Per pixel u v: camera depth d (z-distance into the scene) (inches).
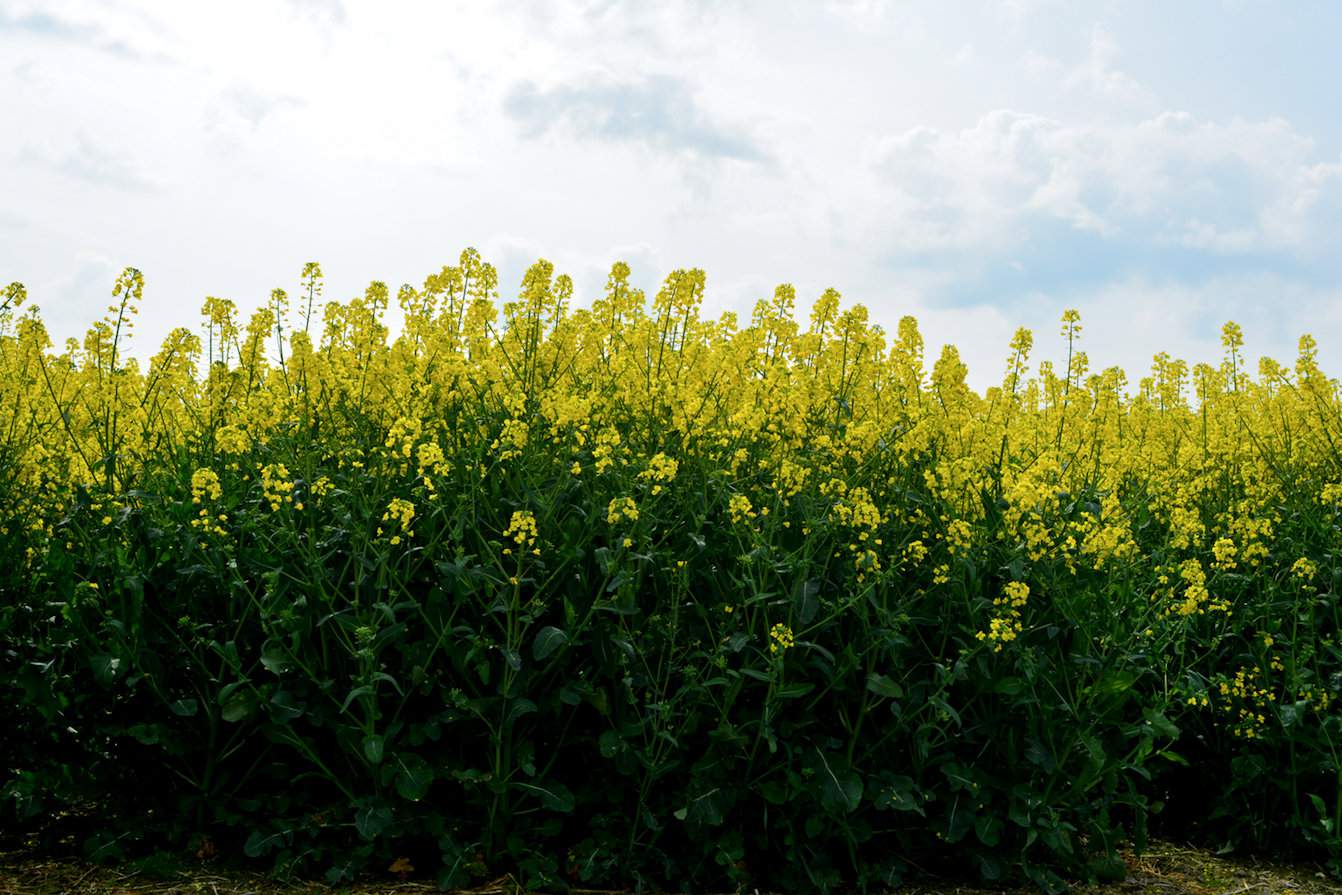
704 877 161.6
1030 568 172.9
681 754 159.3
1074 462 213.6
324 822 159.3
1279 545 211.2
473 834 159.5
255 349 207.3
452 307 219.8
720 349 207.5
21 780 164.6
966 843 167.8
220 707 158.4
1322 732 181.8
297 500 168.2
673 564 160.2
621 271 226.5
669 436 183.0
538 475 164.7
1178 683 175.6
